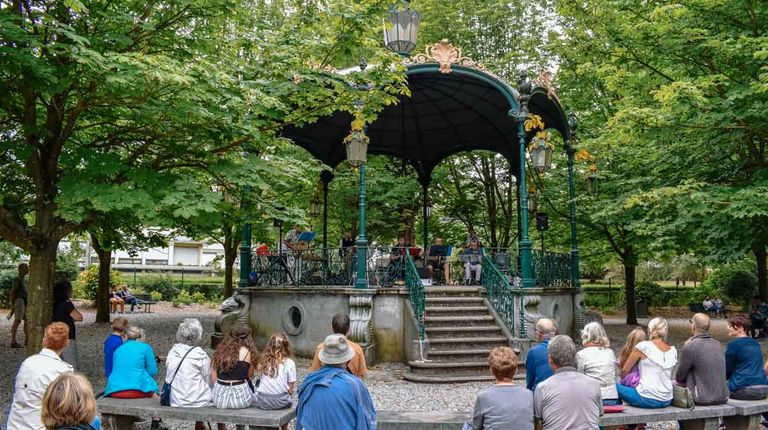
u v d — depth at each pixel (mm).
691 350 6355
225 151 9148
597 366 6051
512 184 23641
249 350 6094
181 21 8805
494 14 20828
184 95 7559
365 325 12305
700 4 11898
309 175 17672
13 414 4699
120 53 7551
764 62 11594
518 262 15055
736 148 12867
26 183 10250
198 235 18828
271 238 20781
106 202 7203
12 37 6691
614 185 17156
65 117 8930
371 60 9562
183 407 5934
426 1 20844
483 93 15500
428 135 18422
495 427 4203
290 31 9289
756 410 6266
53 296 8742
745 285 31141
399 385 10203
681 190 11359
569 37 16922
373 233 22703
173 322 21312
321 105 9523
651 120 11938
